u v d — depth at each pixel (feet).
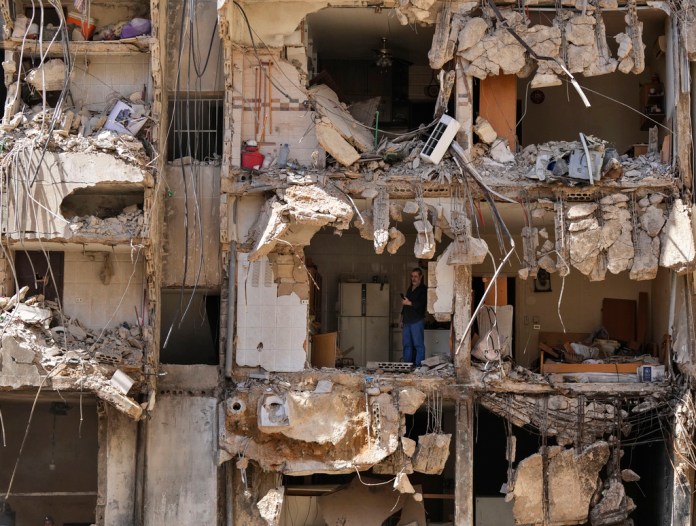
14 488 127.24
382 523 119.55
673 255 108.99
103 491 111.75
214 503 111.14
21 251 112.47
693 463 110.93
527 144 127.54
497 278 115.34
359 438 110.42
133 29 113.70
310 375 111.14
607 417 112.88
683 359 111.45
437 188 111.45
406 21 112.47
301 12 112.37
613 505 112.37
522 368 113.29
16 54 111.86
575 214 110.22
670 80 113.09
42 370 106.32
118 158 107.55
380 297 128.36
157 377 111.65
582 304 128.88
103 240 108.06
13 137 108.68
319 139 110.42
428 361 113.50
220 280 114.83
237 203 113.29
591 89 126.72
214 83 118.01
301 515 120.98
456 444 111.75
